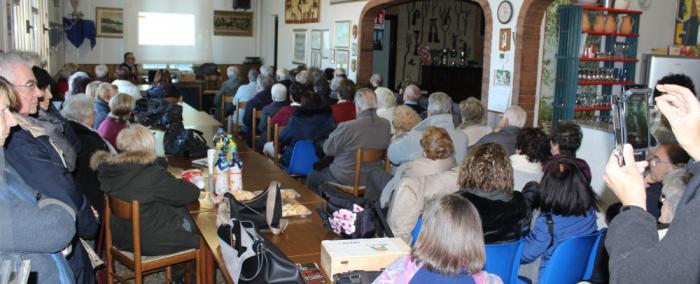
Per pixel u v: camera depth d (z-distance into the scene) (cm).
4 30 508
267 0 1409
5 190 164
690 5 718
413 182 295
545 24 661
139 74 1313
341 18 1055
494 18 701
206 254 318
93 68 1285
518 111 436
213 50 1409
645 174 309
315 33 1166
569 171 275
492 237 254
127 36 1293
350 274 214
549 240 273
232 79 963
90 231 242
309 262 247
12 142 209
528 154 350
